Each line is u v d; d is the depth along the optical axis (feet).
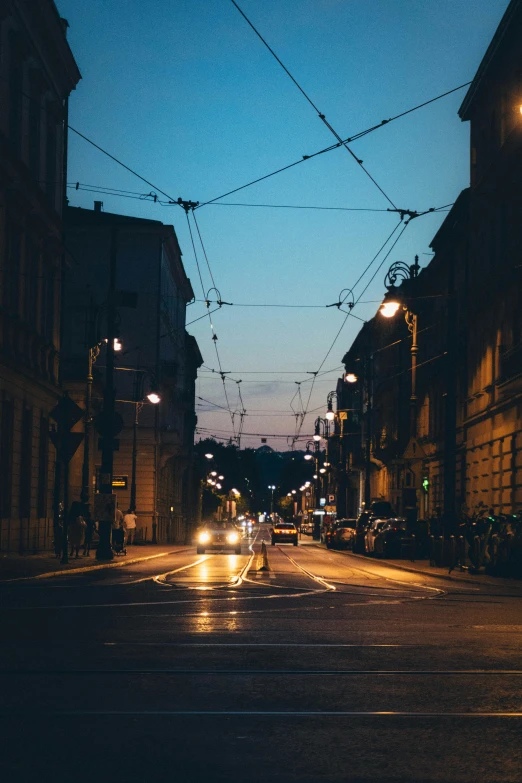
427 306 185.37
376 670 30.66
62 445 93.81
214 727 22.43
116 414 164.25
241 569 99.91
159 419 223.71
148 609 50.55
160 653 34.12
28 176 110.83
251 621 45.06
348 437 336.70
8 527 106.11
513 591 69.10
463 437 150.10
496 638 39.17
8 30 102.58
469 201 146.41
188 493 311.27
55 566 90.79
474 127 144.25
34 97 115.75
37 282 118.42
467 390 145.59
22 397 111.04
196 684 27.94
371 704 25.16
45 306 125.18
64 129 133.59
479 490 136.67
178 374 281.13
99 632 40.09
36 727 22.30
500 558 84.58
